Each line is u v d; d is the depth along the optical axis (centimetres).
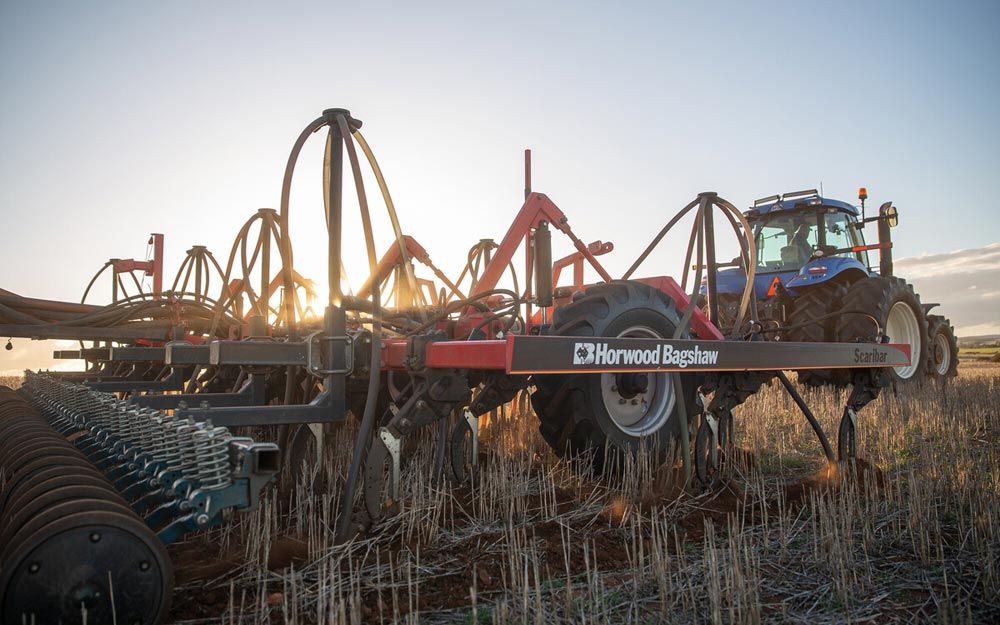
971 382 1027
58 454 246
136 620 178
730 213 478
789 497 385
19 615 165
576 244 540
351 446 443
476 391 508
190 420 210
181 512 213
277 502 344
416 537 295
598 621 222
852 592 248
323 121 321
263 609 217
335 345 301
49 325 536
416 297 330
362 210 312
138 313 584
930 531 317
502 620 212
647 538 309
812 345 433
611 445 397
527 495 366
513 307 411
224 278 491
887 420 600
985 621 229
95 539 174
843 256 880
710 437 397
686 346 347
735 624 223
